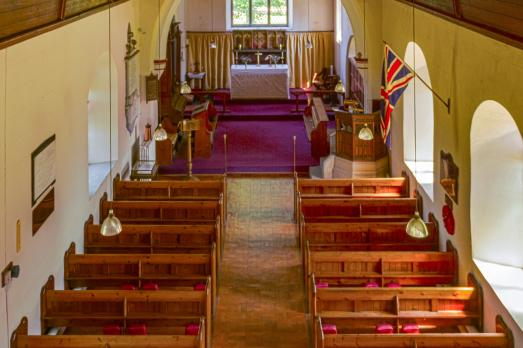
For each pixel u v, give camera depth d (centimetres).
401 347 973
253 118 2842
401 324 1137
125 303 1136
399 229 1441
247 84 3036
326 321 1132
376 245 1434
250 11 3183
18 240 1010
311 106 2689
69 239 1307
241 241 1683
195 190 1738
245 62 3069
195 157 2334
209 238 1438
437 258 1291
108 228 1107
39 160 1109
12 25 956
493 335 986
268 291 1410
